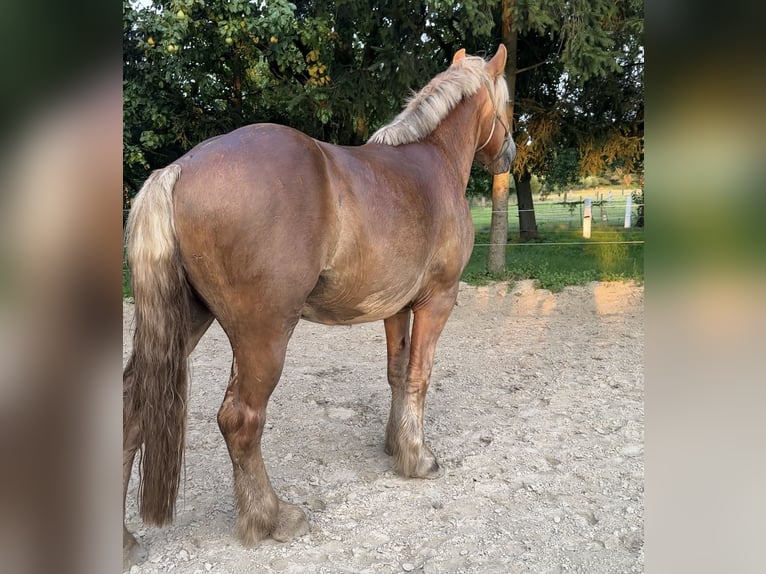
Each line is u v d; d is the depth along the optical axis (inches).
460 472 119.5
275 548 91.7
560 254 385.4
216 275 80.4
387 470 120.7
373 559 90.0
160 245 78.0
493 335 241.0
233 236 78.4
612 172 443.2
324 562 88.9
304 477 116.8
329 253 86.8
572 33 259.6
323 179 85.1
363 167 93.3
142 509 78.2
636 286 320.2
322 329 257.3
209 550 91.0
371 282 93.6
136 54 296.7
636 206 449.4
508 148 140.4
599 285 323.3
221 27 257.8
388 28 273.1
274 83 325.1
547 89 377.1
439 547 93.2
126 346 220.7
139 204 78.8
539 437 136.9
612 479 116.3
